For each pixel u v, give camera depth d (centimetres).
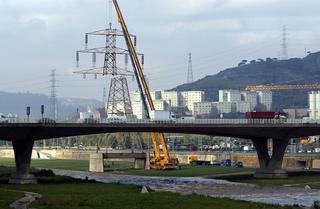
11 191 14050
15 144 17350
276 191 15962
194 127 19088
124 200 11794
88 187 15450
